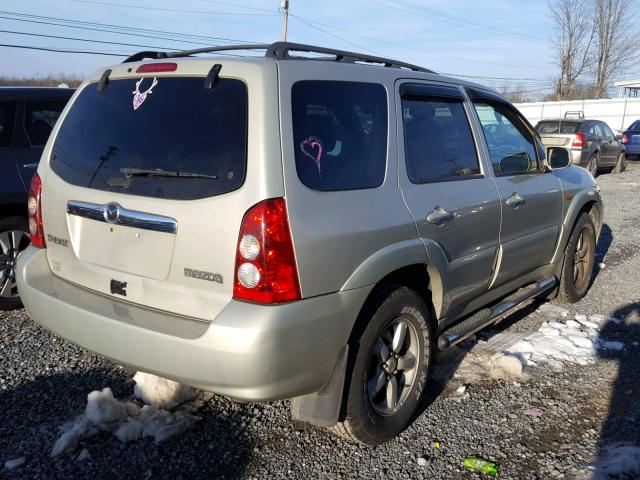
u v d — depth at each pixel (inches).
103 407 123.4
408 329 127.5
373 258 111.1
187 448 120.5
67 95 215.8
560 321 198.5
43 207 129.0
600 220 226.5
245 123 100.1
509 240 160.2
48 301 118.8
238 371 95.4
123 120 116.2
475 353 170.1
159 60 117.9
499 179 156.5
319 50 118.3
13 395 138.6
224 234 97.8
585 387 150.4
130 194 109.6
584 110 1270.9
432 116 139.0
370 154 117.8
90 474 111.3
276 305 96.7
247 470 114.3
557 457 120.0
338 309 104.7
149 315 106.6
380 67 128.4
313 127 107.0
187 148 105.1
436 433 129.0
